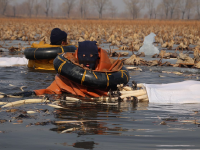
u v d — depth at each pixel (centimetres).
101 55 871
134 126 557
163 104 754
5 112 648
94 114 645
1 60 1438
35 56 1276
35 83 984
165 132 523
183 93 791
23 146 455
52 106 709
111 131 527
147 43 1986
